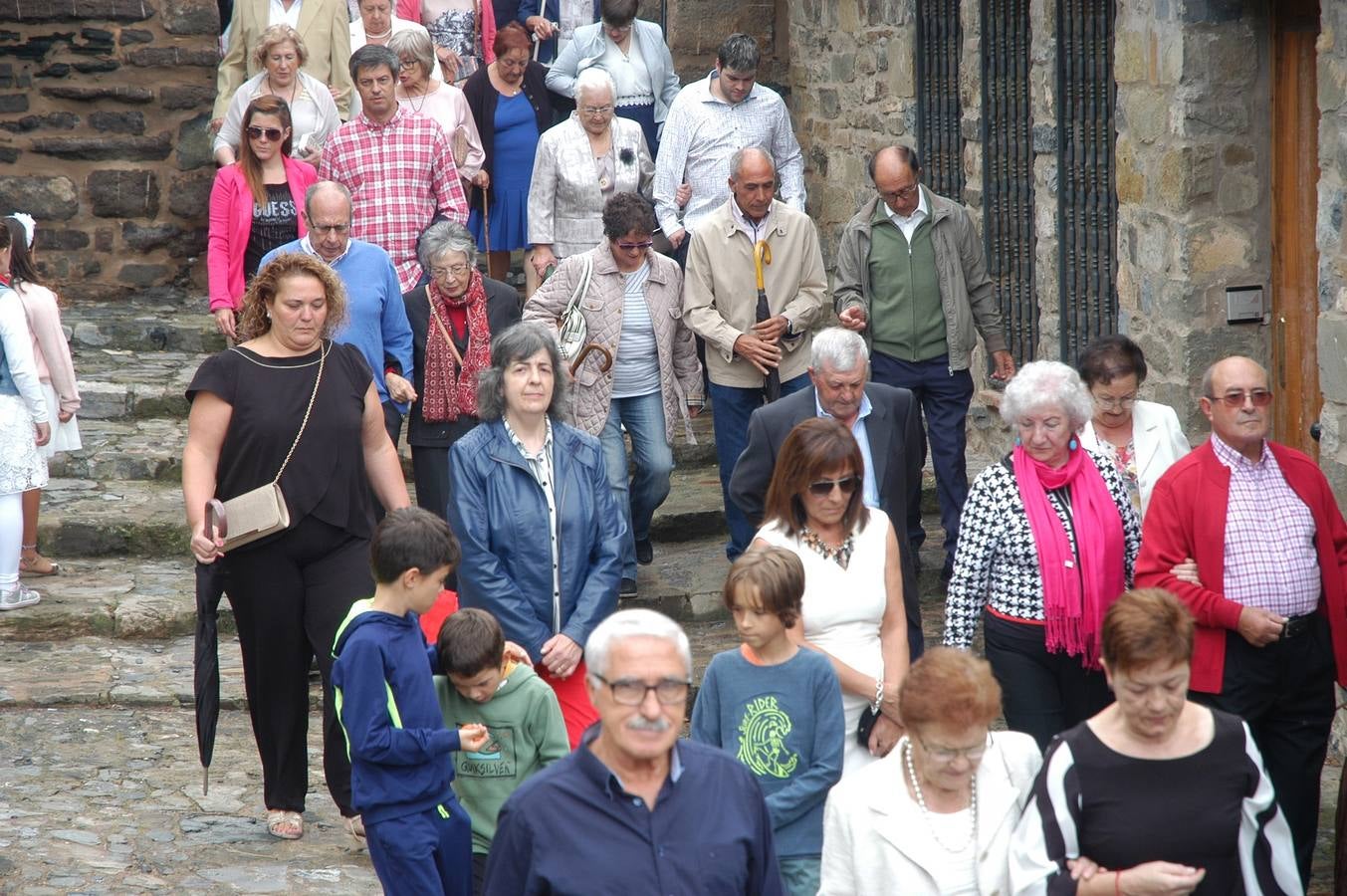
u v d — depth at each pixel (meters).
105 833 13.94
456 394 17.16
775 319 18.19
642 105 25.17
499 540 13.38
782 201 20.70
